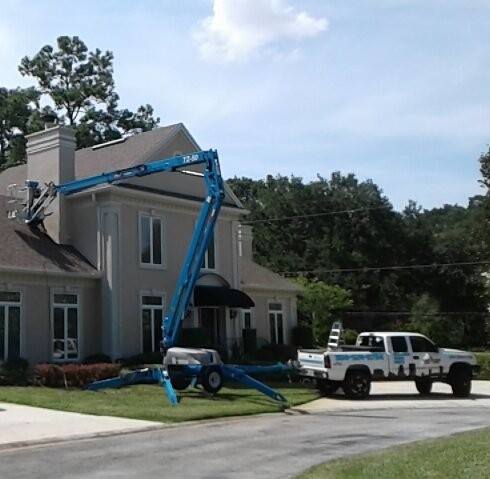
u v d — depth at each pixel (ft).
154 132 114.42
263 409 66.59
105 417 57.57
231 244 119.34
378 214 223.30
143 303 102.32
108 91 229.86
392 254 221.46
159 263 106.01
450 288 215.92
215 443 45.57
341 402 77.25
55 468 36.42
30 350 90.12
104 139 223.71
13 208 103.35
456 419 61.31
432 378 84.58
